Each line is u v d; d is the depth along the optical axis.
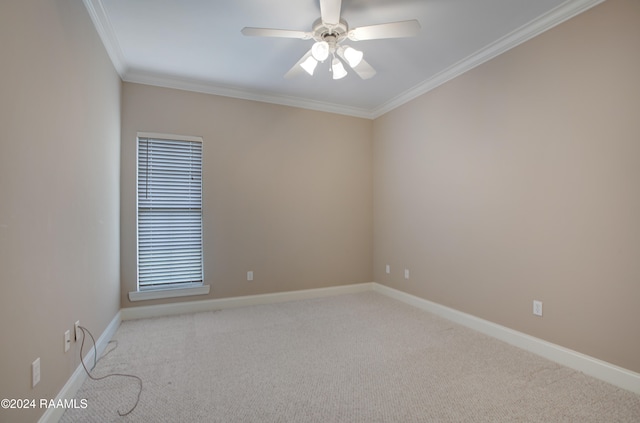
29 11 1.41
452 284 3.29
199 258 3.67
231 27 2.54
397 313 3.52
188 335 2.87
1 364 1.19
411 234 3.88
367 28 2.13
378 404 1.82
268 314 3.49
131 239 3.33
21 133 1.35
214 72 3.33
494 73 2.85
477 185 3.01
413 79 3.51
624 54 2.00
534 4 2.25
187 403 1.83
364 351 2.53
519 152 2.62
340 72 2.56
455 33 2.62
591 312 2.15
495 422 1.67
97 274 2.42
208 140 3.68
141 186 3.43
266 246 3.96
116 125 3.06
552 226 2.38
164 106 3.49
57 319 1.69
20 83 1.34
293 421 1.67
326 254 4.32
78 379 1.96
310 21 2.47
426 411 1.76
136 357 2.42
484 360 2.37
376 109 4.47
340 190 4.42
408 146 3.94
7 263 1.24
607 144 2.08
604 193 2.09
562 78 2.33
